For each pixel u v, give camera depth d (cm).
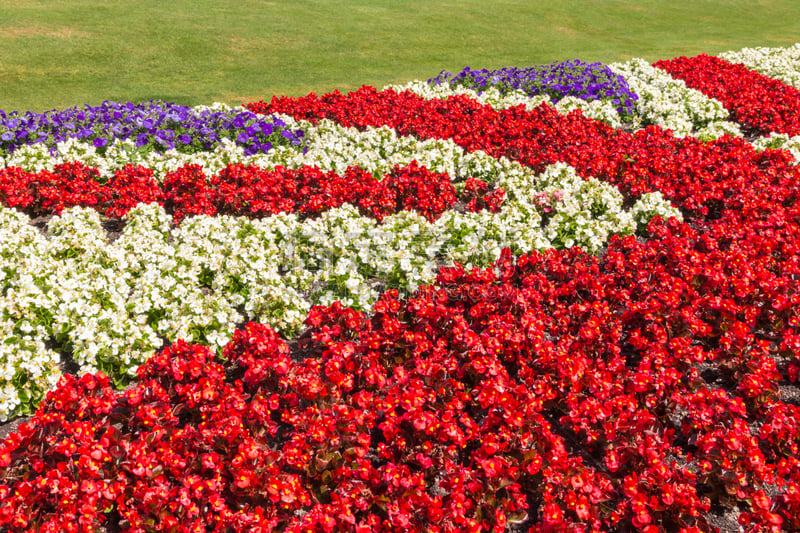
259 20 2247
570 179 916
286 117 1134
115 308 614
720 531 445
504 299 621
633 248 723
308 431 459
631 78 1504
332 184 860
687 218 887
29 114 1025
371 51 2000
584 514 413
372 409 507
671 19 2878
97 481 414
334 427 463
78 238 723
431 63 1916
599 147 1021
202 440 455
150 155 958
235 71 1720
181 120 1041
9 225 753
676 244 709
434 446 482
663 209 822
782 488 478
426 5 2712
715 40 2477
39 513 414
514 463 461
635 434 475
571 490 432
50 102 1396
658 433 495
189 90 1539
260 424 490
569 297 654
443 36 2238
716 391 505
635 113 1310
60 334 582
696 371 543
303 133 1095
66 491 407
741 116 1268
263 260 696
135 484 435
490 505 427
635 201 934
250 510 431
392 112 1190
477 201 870
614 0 3155
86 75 1591
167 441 466
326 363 538
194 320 589
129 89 1512
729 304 603
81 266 676
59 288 602
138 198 823
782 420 480
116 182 854
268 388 523
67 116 1036
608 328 596
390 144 1053
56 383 523
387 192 838
